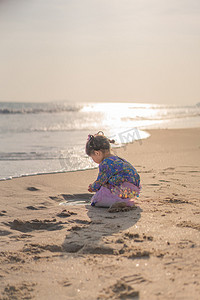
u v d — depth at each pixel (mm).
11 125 17875
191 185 4730
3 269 2148
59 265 2178
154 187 4609
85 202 4070
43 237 2756
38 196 4262
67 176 5512
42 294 1822
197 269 1959
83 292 1798
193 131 13859
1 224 3148
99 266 2105
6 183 4926
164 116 30016
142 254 2225
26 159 7270
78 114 34438
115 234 2711
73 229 2920
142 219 3125
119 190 3713
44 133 13609
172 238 2547
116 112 42344
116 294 1735
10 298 1791
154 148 8930
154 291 1723
